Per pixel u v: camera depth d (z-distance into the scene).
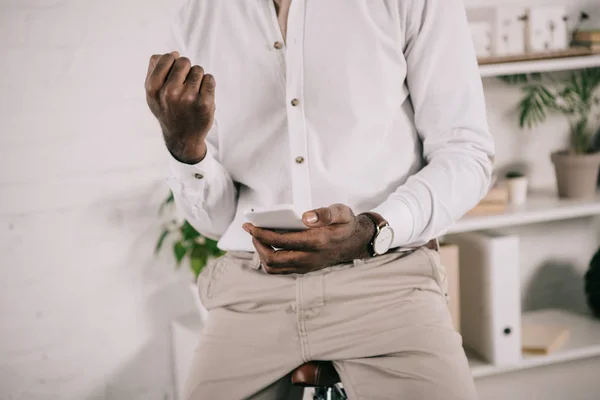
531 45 2.46
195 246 2.39
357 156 1.26
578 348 2.45
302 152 1.27
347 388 1.23
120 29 2.42
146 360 2.59
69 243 2.46
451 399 1.14
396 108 1.27
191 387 1.29
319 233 1.03
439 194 1.19
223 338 1.30
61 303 2.47
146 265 2.54
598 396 2.58
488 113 2.70
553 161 2.59
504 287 2.36
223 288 1.34
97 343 2.53
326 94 1.26
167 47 1.40
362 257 1.13
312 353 1.25
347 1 1.25
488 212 2.40
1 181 2.37
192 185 1.28
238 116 1.32
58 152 2.41
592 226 2.85
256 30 1.31
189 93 1.04
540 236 2.80
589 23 2.73
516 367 2.39
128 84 2.45
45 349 2.48
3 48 2.33
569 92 2.68
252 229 1.06
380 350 1.21
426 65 1.25
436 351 1.18
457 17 1.26
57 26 2.36
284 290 1.27
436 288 1.26
